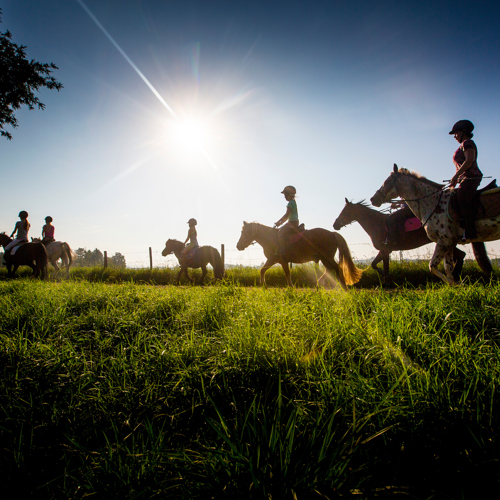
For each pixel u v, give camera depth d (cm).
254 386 255
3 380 287
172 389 256
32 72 1474
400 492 150
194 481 161
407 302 400
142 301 555
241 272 1412
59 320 462
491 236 586
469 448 174
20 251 1341
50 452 218
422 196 675
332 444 176
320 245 791
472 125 603
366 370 259
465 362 245
